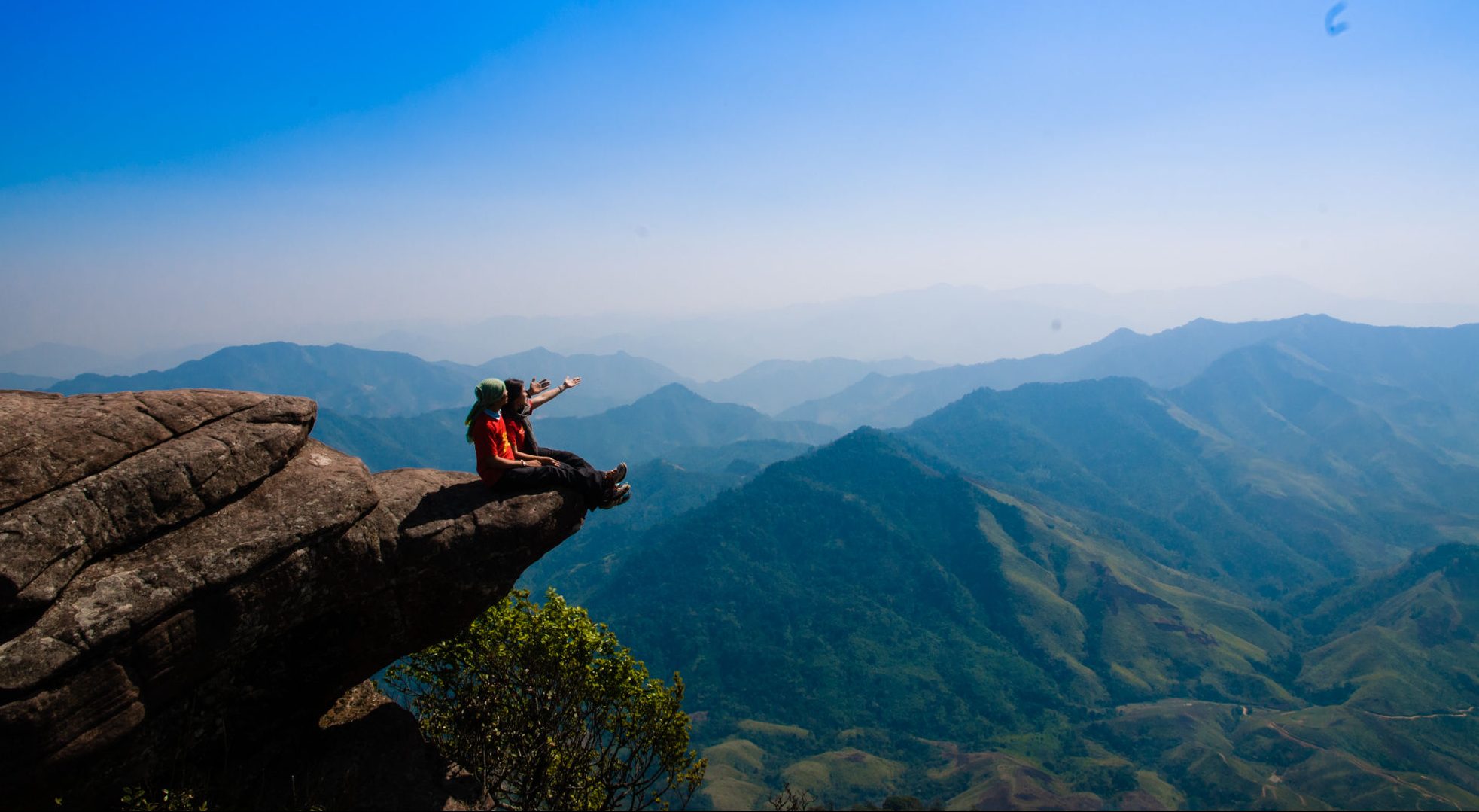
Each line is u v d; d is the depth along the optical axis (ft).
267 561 29.17
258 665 32.07
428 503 34.73
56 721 24.98
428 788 38.81
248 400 32.42
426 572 33.45
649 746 51.39
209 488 29.30
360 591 32.35
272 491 31.01
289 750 36.65
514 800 45.11
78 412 28.63
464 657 48.39
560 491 37.55
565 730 48.47
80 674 25.48
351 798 35.91
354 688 44.55
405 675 49.60
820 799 536.42
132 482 27.71
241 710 32.83
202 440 29.91
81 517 26.45
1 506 25.34
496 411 36.81
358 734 39.63
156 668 27.30
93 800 28.09
